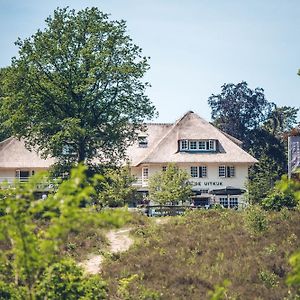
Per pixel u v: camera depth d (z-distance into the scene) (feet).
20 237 46.34
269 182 244.83
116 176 238.48
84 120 238.48
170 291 111.65
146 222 167.84
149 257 131.75
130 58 245.45
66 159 241.76
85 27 242.78
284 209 163.94
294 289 111.14
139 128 250.98
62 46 238.68
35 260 46.91
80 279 63.26
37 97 239.09
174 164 251.60
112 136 238.68
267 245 138.31
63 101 239.71
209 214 173.99
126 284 112.57
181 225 161.68
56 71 240.73
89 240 144.97
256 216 148.77
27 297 51.01
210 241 143.23
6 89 240.32
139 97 246.68
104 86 243.60
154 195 242.58
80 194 43.32
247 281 117.08
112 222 43.47
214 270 123.13
